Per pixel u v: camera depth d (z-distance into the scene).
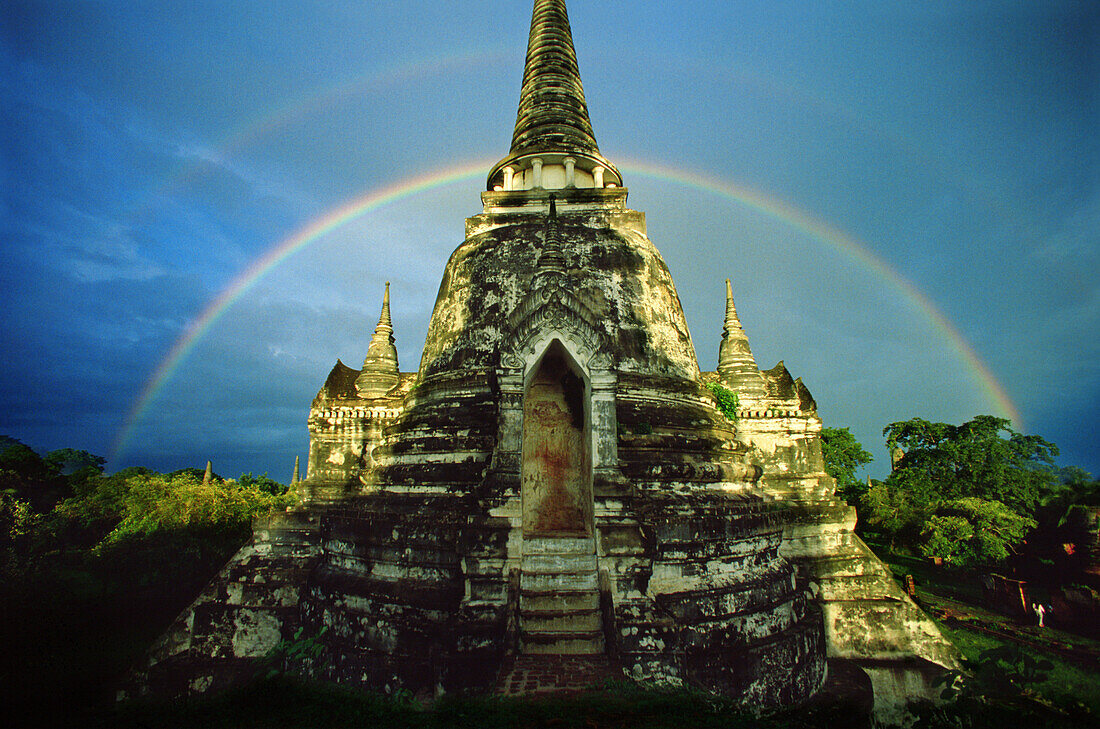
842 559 19.91
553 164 25.06
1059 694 12.64
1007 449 37.09
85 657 18.45
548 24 28.20
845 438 61.56
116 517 38.12
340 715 10.42
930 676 17.78
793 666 14.33
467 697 10.09
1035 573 28.00
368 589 14.06
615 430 13.65
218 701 11.88
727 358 25.25
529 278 18.97
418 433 17.06
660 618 12.05
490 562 12.25
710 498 15.46
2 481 38.88
